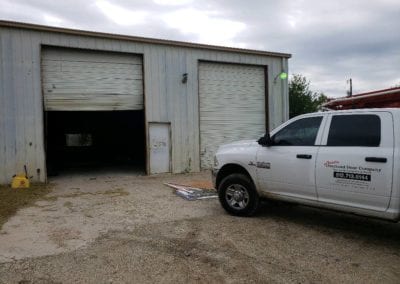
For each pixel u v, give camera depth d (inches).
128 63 560.4
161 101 576.7
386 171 200.5
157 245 217.2
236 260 193.0
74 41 512.4
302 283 165.8
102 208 324.5
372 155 207.2
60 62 515.8
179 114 591.8
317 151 236.1
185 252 204.8
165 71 578.6
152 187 446.6
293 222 267.3
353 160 215.8
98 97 539.8
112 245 217.9
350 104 364.8
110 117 858.1
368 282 166.6
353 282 166.6
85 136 853.8
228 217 283.0
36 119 492.1
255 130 669.9
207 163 624.4
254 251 206.2
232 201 288.2
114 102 550.9
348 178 218.1
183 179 519.8
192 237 231.8
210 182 478.9
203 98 620.4
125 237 233.6
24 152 486.3
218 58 621.6
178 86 589.6
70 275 175.6
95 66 538.0
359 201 214.4
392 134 203.2
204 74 621.3
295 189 249.1
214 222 267.9
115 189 434.9
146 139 567.8
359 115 221.9
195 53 601.9
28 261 193.5
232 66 647.1
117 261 192.5
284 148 257.1
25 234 243.1
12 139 480.1
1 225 267.1
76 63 525.7
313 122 246.5
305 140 247.9
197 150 608.4
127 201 356.2
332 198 228.4
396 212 198.5
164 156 582.9
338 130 230.7
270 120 676.7
